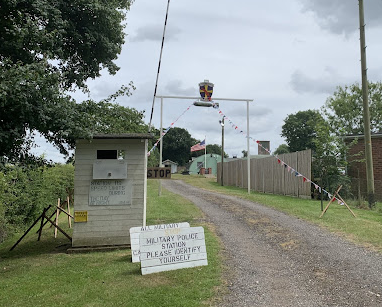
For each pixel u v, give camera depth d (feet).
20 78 19.33
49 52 22.88
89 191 27.40
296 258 21.70
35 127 22.77
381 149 56.65
